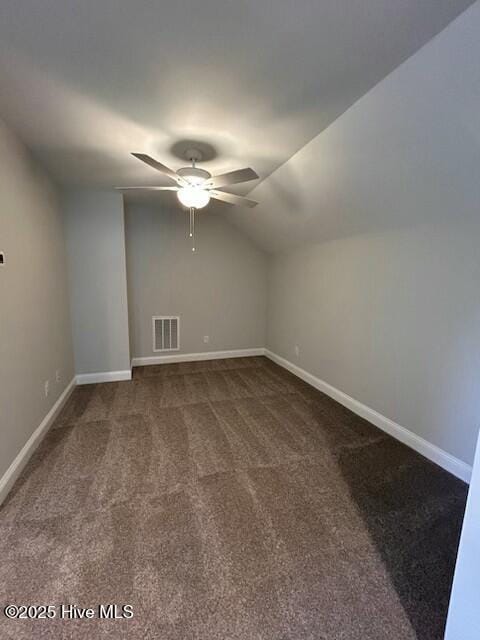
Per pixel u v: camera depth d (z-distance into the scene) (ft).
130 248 13.62
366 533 5.21
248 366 14.58
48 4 3.55
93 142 7.09
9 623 3.81
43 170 8.61
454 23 3.73
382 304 8.60
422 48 4.17
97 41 4.10
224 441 7.98
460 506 5.86
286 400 10.69
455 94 4.43
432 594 4.23
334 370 10.81
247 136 6.73
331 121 6.11
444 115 4.78
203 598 4.13
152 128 6.42
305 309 12.47
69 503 5.74
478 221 6.10
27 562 4.57
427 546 4.99
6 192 6.36
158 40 4.08
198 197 7.57
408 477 6.67
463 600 3.10
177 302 14.73
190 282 14.78
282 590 4.25
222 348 15.87
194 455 7.34
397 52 4.27
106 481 6.37
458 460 6.72
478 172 5.25
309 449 7.67
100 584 4.27
